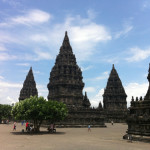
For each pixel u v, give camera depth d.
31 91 177.88
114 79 180.25
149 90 45.81
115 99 172.38
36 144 32.81
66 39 125.69
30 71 187.50
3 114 118.38
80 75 117.75
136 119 41.94
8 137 43.53
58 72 114.31
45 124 87.75
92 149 28.30
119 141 39.12
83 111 95.75
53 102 60.56
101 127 93.50
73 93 109.50
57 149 27.88
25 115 53.97
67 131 64.69
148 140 37.25
